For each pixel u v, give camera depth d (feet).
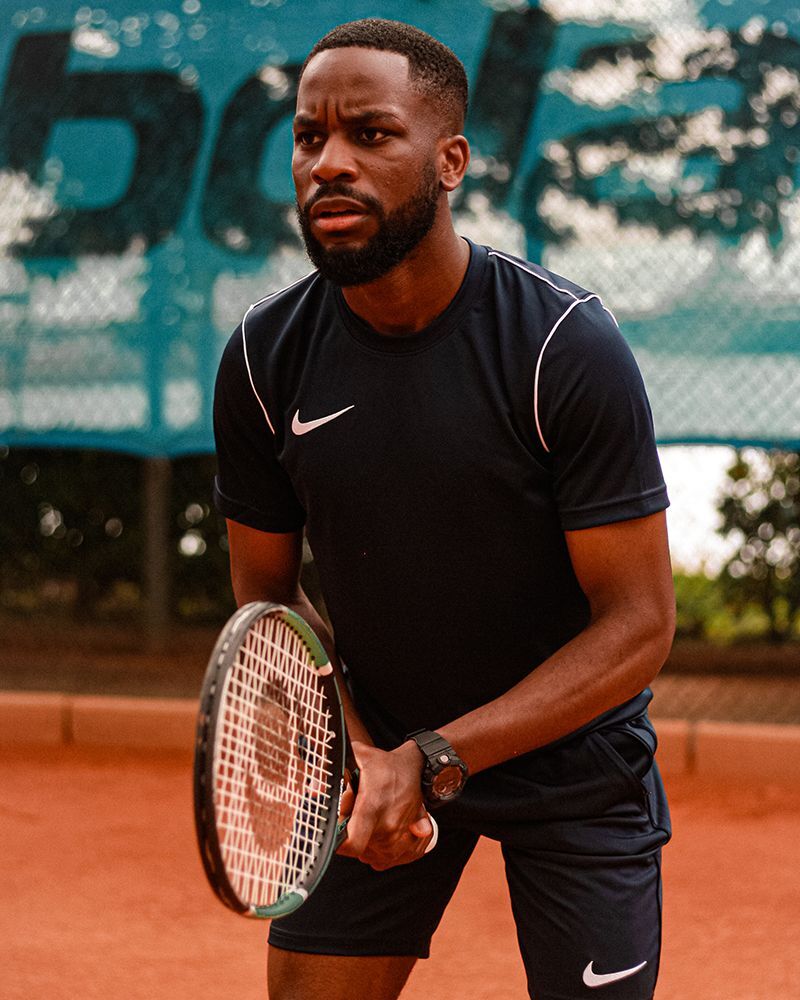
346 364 8.11
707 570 26.17
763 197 21.49
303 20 23.06
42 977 14.06
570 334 7.77
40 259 23.90
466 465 7.89
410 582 8.24
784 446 21.57
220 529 27.81
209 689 6.39
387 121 7.33
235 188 23.30
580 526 7.93
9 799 20.53
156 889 16.74
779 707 23.35
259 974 14.29
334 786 7.76
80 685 25.36
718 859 17.65
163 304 23.50
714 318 21.68
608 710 8.30
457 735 7.73
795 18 21.39
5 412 24.08
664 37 21.72
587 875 8.51
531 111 22.12
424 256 7.73
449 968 14.34
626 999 8.43
